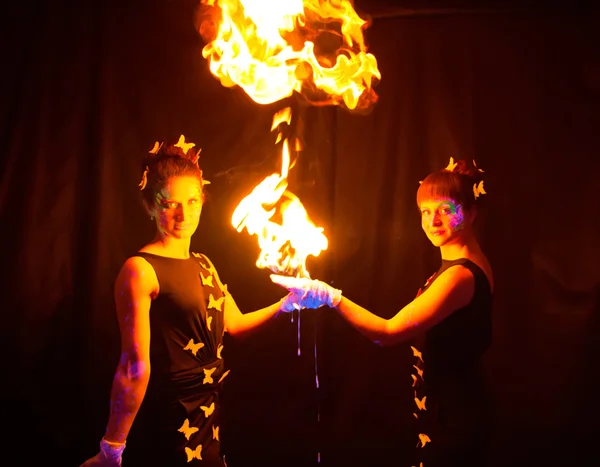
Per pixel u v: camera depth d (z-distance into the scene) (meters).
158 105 2.82
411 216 2.77
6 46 2.80
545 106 2.74
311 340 2.81
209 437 1.90
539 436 2.69
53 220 2.76
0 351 2.72
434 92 2.78
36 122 2.78
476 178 2.06
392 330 1.95
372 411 2.77
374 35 2.81
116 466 1.75
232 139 2.83
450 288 1.92
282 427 2.81
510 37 2.77
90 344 2.73
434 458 1.91
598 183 2.70
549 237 2.72
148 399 1.86
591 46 2.72
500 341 2.72
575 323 2.69
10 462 2.70
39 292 2.74
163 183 1.94
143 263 1.87
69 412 2.73
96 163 2.77
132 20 2.83
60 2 2.82
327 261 2.79
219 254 2.82
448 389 1.91
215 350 1.98
